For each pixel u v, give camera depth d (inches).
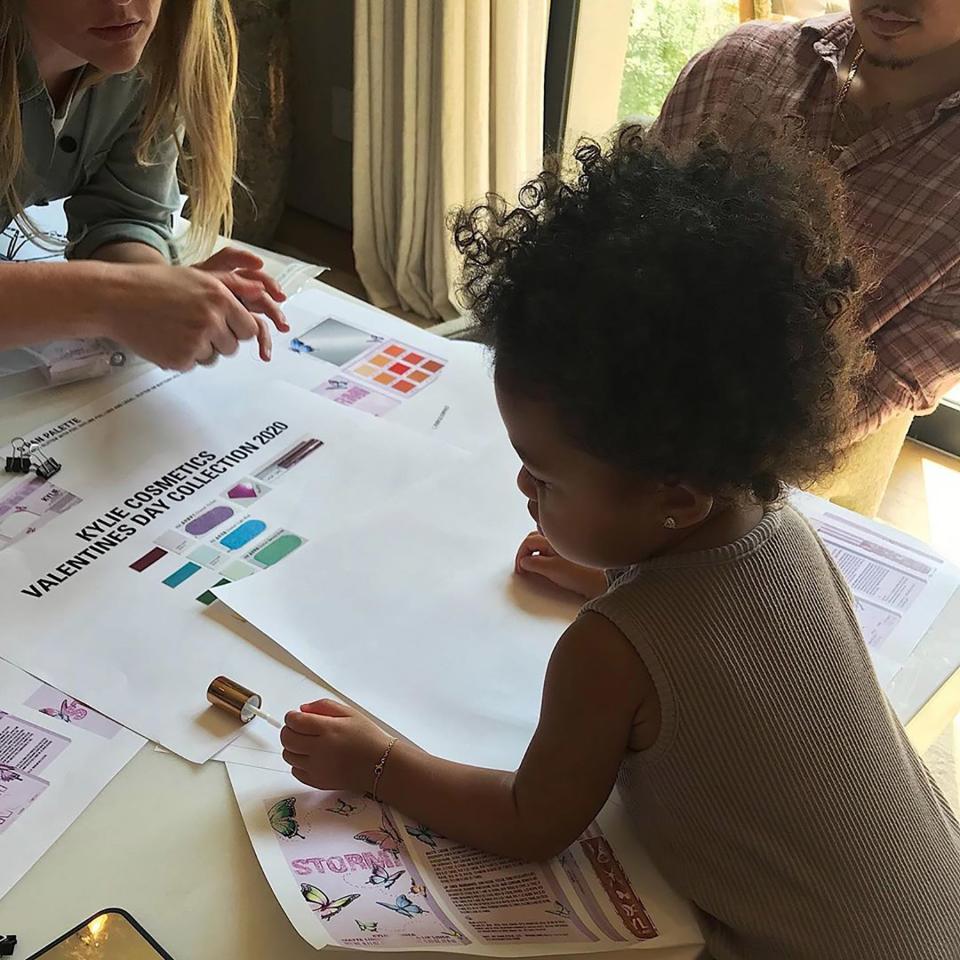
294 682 30.1
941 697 31.8
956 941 26.2
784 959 25.3
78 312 39.2
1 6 39.0
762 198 25.5
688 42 88.7
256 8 93.5
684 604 25.0
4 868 24.6
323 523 35.7
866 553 36.3
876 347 53.4
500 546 35.5
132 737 28.0
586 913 25.2
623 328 23.3
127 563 33.4
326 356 43.9
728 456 24.3
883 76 53.2
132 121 47.4
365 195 97.7
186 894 24.5
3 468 36.7
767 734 24.9
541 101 90.7
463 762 28.4
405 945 23.5
